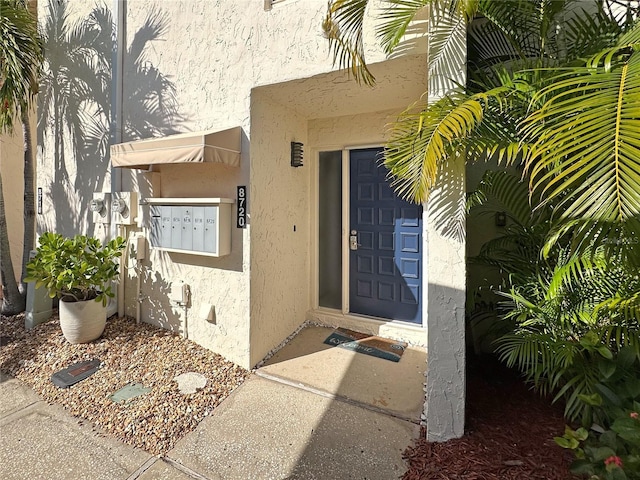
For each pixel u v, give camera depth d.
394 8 2.59
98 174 5.06
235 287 3.84
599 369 2.03
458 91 2.44
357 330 4.82
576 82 1.63
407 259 4.72
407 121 2.47
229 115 3.84
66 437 2.73
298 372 3.69
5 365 3.84
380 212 4.87
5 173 6.90
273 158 4.18
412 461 2.41
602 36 2.34
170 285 4.36
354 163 5.00
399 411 3.01
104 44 4.87
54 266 3.97
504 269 2.96
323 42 3.24
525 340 2.35
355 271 5.05
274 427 2.82
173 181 4.34
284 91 3.77
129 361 3.80
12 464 2.46
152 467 2.43
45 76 5.64
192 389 3.33
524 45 2.71
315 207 5.16
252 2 3.64
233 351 3.86
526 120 1.80
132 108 4.64
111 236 4.90
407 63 3.01
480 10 2.44
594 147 1.41
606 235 1.37
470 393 3.08
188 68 4.12
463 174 2.46
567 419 2.47
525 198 2.87
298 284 4.88
